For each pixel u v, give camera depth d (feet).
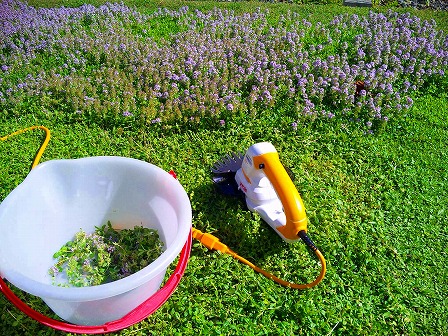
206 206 3.35
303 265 3.01
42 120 4.23
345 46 5.56
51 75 4.69
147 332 2.64
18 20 5.84
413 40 5.62
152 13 6.41
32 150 3.87
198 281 2.87
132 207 2.94
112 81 4.63
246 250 3.12
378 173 3.84
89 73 4.97
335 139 4.18
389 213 3.51
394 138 4.34
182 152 3.89
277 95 4.65
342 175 3.77
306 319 2.72
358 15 6.64
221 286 2.85
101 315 2.39
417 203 3.62
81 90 4.48
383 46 5.42
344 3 7.39
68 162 2.75
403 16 6.45
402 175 3.87
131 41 5.45
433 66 5.22
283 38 5.60
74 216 2.93
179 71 4.88
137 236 2.91
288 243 3.09
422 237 3.34
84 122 4.23
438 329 2.78
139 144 3.99
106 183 2.88
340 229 3.26
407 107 4.51
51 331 2.60
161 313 2.70
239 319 2.72
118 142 4.01
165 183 2.70
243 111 4.34
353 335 2.71
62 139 4.03
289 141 4.11
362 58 5.30
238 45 5.33
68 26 5.83
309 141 4.09
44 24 5.74
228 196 3.38
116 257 2.88
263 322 2.70
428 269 3.11
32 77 4.65
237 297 2.80
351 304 2.85
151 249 2.81
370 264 3.08
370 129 4.42
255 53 5.24
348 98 4.51
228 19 6.13
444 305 2.91
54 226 2.83
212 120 4.25
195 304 2.75
